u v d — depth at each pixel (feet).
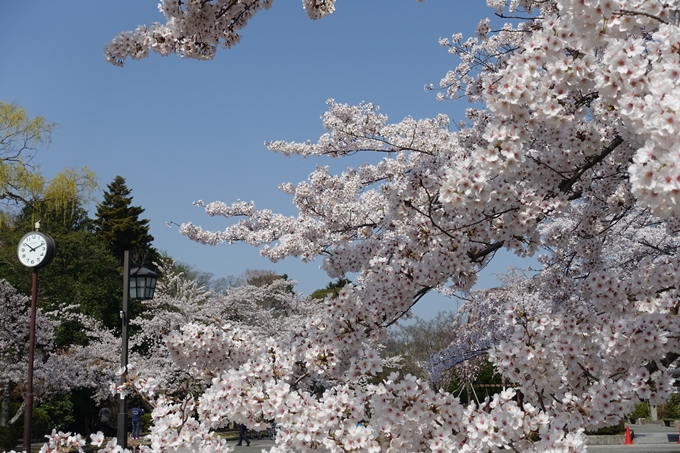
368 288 13.28
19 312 50.98
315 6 16.01
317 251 26.96
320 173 29.32
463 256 12.98
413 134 29.14
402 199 13.84
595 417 10.49
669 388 10.28
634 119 8.45
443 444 9.22
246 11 16.20
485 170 10.54
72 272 92.07
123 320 33.17
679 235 28.99
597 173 18.35
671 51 7.93
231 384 11.07
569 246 22.08
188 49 16.49
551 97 10.46
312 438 9.59
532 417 9.32
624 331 10.87
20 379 48.47
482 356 40.91
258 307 65.62
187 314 59.00
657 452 48.65
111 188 127.44
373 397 9.59
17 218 96.53
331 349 12.92
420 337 86.33
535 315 11.04
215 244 34.71
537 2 23.41
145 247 121.60
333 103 30.71
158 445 10.56
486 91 11.10
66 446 11.05
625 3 9.00
